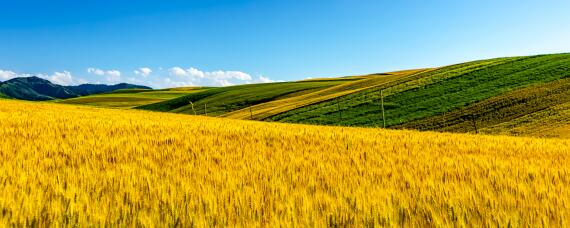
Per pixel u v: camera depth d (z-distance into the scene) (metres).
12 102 45.94
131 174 7.25
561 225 4.82
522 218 4.95
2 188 5.82
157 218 4.71
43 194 5.61
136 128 16.36
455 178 7.55
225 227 4.52
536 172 8.30
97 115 27.86
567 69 87.31
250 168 8.27
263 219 4.80
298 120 88.00
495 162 9.77
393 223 4.70
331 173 7.87
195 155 9.98
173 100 160.25
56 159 8.62
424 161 9.88
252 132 16.50
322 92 126.06
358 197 5.74
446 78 100.12
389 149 12.27
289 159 9.69
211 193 5.85
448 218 4.95
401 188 6.72
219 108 130.75
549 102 70.00
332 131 19.70
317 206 5.37
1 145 10.08
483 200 5.87
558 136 52.53
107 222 4.54
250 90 153.00
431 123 73.75
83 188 6.04
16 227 4.35
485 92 83.81
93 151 9.77
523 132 58.66
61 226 4.42
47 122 17.28
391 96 94.00
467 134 22.94
